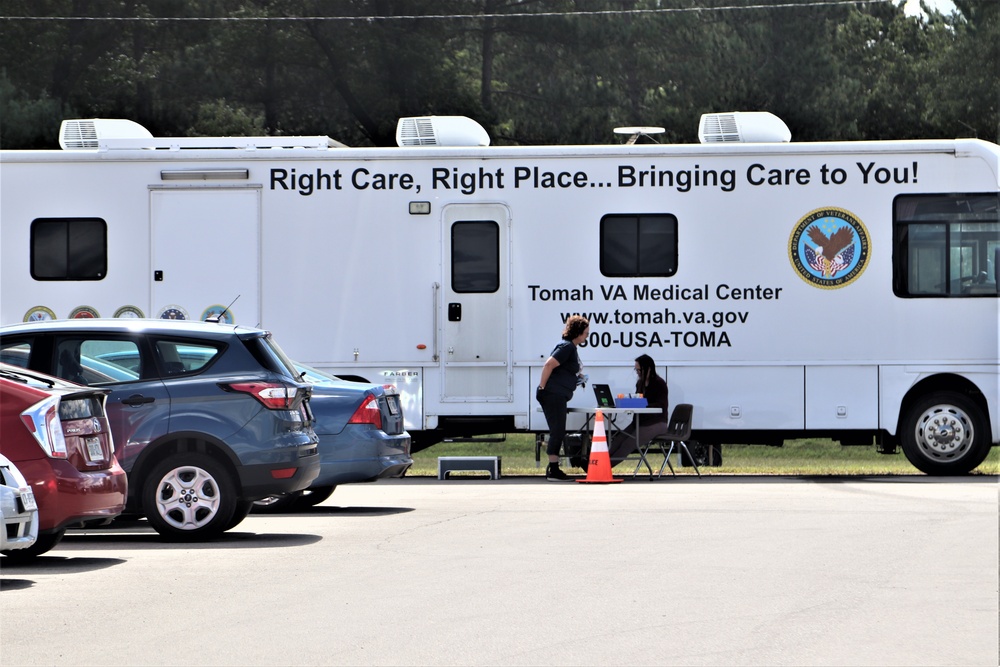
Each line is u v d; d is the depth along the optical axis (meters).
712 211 47.22
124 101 87.12
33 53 87.38
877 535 30.88
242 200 47.66
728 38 92.50
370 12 91.38
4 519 24.27
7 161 47.81
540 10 97.62
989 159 46.78
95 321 32.34
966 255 46.97
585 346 47.31
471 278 47.56
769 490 42.03
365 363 47.53
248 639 20.22
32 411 26.45
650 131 47.34
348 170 47.66
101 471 27.34
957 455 47.12
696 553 28.31
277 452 31.33
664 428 46.78
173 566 27.31
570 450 48.12
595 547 29.27
